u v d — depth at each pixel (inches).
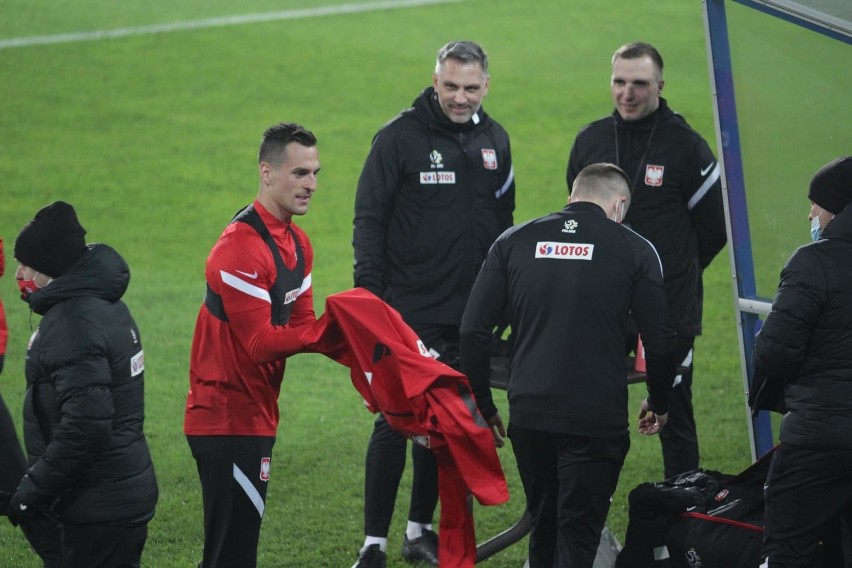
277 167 540.1
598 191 566.6
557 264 546.9
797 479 530.6
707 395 972.6
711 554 570.3
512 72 2025.1
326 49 2096.5
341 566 665.0
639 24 2311.8
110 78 1902.1
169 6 2292.1
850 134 662.5
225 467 547.8
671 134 703.7
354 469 813.2
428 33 2217.0
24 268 500.4
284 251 554.9
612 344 543.5
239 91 1877.5
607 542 622.5
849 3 629.9
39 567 648.4
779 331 522.3
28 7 2213.3
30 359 491.8
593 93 1930.4
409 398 531.5
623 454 551.2
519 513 743.7
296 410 931.3
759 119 677.3
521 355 555.2
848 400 520.4
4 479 614.2
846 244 526.3
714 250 725.9
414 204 681.6
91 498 497.7
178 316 1117.7
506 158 706.8
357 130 1732.3
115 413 500.1
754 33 666.8
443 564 552.7
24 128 1681.8
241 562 562.9
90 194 1456.7
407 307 691.4
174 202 1446.9
